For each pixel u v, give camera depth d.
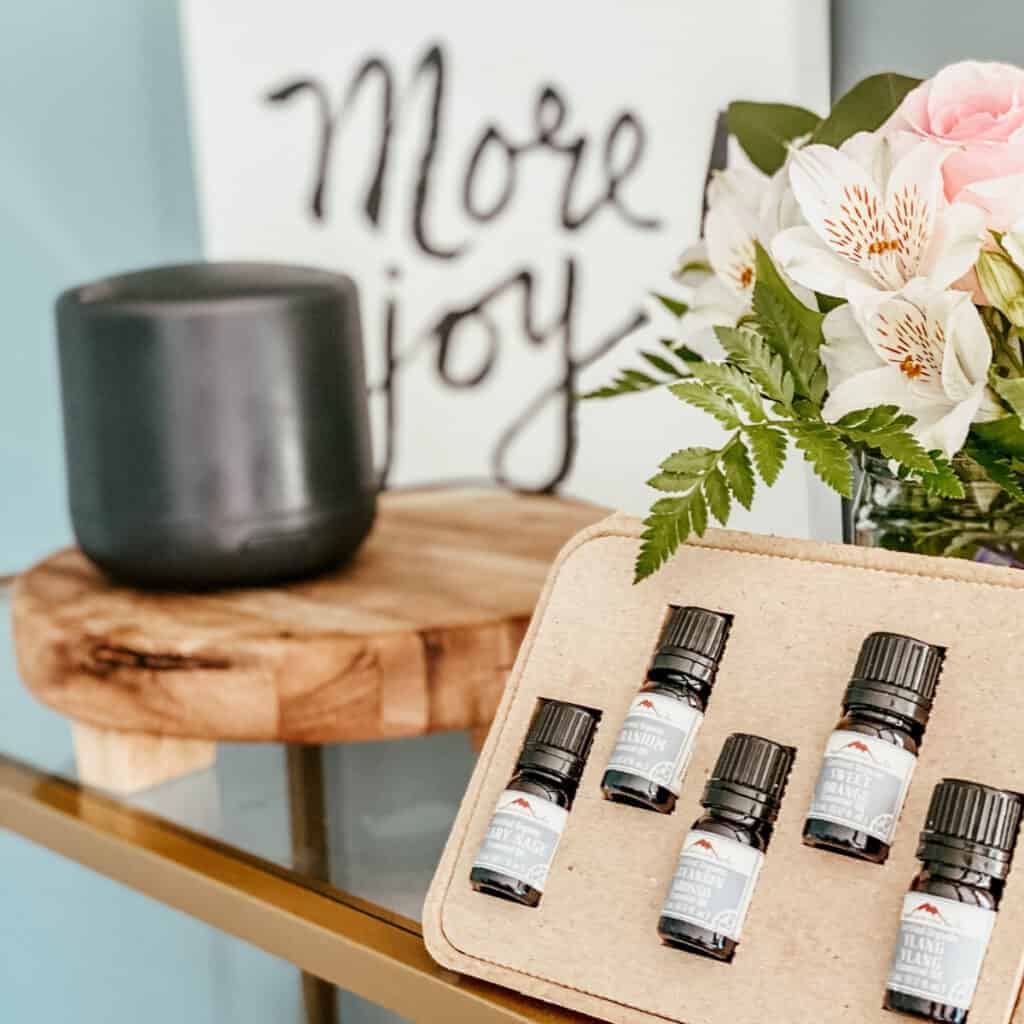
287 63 0.85
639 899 0.41
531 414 0.77
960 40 0.59
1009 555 0.43
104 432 0.65
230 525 0.65
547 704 0.44
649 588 0.44
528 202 0.75
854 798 0.37
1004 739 0.37
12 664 0.74
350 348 0.68
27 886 1.02
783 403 0.43
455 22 0.77
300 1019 0.90
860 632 0.40
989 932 0.36
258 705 0.60
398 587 0.67
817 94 0.63
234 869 0.56
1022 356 0.41
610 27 0.70
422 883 0.54
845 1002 0.37
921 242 0.41
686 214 0.68
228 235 0.90
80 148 0.97
